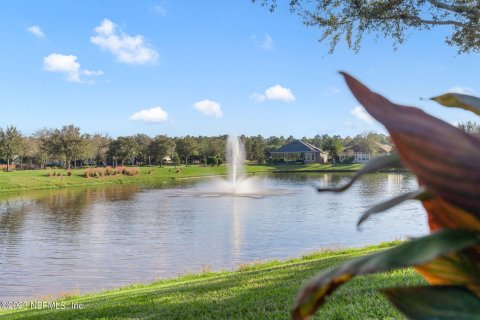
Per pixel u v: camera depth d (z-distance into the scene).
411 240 0.57
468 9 8.74
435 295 0.60
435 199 0.60
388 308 4.63
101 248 18.52
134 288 11.65
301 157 99.12
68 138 69.56
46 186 53.28
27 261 16.36
